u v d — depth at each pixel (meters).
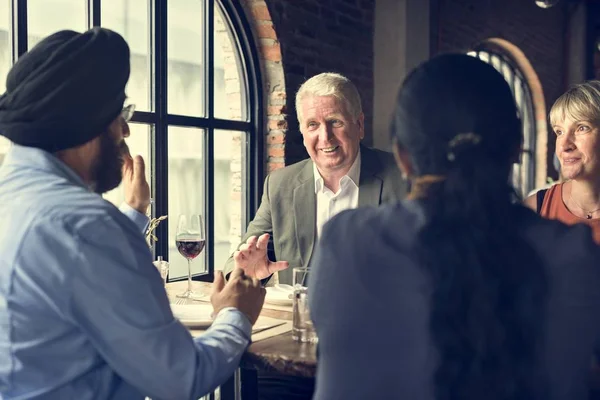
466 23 5.64
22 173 1.05
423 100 0.82
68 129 1.04
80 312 0.96
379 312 0.81
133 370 0.98
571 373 0.79
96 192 1.16
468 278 0.76
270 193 2.37
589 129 1.96
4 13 2.47
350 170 2.27
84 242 0.96
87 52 1.05
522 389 0.75
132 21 2.99
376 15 4.52
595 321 0.78
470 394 0.75
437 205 0.80
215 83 3.52
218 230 3.56
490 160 0.80
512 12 6.51
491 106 0.81
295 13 3.70
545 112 7.29
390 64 4.48
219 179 3.54
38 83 1.03
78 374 1.00
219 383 1.09
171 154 3.21
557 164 3.10
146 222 1.58
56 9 2.65
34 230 0.97
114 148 1.14
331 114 2.18
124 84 1.10
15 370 0.98
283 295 1.81
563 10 7.83
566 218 2.05
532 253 0.77
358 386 0.82
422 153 0.83
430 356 0.78
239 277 1.26
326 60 4.01
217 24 3.51
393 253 0.81
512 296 0.76
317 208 2.31
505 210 0.80
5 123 1.05
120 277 0.96
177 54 3.25
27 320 0.97
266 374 1.74
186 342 1.02
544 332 0.77
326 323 0.83
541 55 7.25
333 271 0.83
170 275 3.23
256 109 3.66
